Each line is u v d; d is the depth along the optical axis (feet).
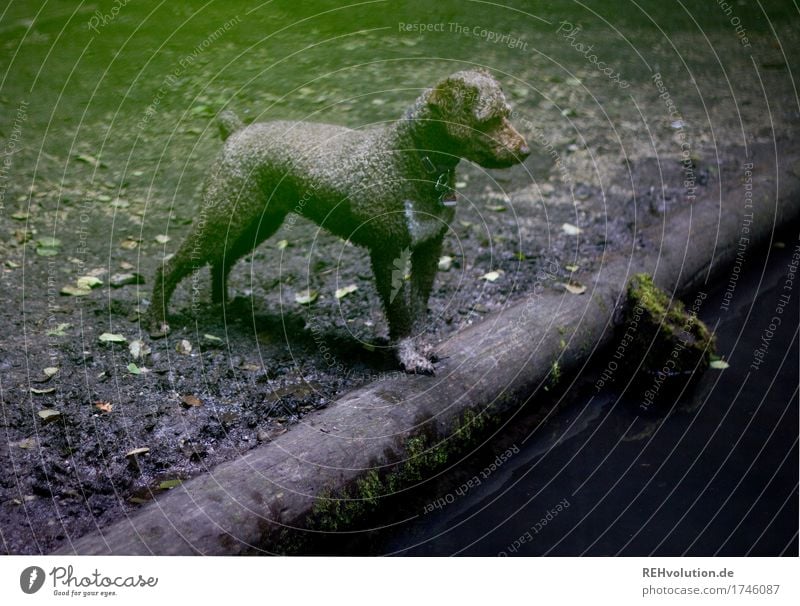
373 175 10.77
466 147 10.18
